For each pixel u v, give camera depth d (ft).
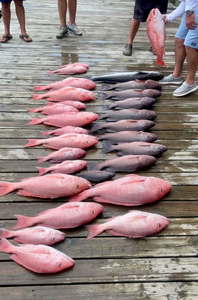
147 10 16.74
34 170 9.80
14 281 6.73
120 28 22.25
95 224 8.10
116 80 15.10
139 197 8.48
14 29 21.06
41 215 7.91
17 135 11.35
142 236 7.71
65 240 7.65
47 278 6.81
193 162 10.43
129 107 12.96
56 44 19.15
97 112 12.86
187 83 14.11
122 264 7.16
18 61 16.94
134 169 9.77
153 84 14.30
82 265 7.10
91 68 16.55
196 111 13.33
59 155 9.98
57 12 24.82
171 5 30.17
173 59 18.07
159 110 13.29
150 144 10.38
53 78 15.43
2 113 12.58
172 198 8.96
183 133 11.90
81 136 10.60
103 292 6.59
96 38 20.31
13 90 14.26
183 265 7.16
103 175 9.24
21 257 7.00
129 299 6.48
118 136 10.98
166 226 7.93
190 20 11.89
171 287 6.72
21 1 18.24
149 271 7.02
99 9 26.21
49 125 11.94
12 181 9.36
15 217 8.23
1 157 10.28
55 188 8.61
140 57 18.04
